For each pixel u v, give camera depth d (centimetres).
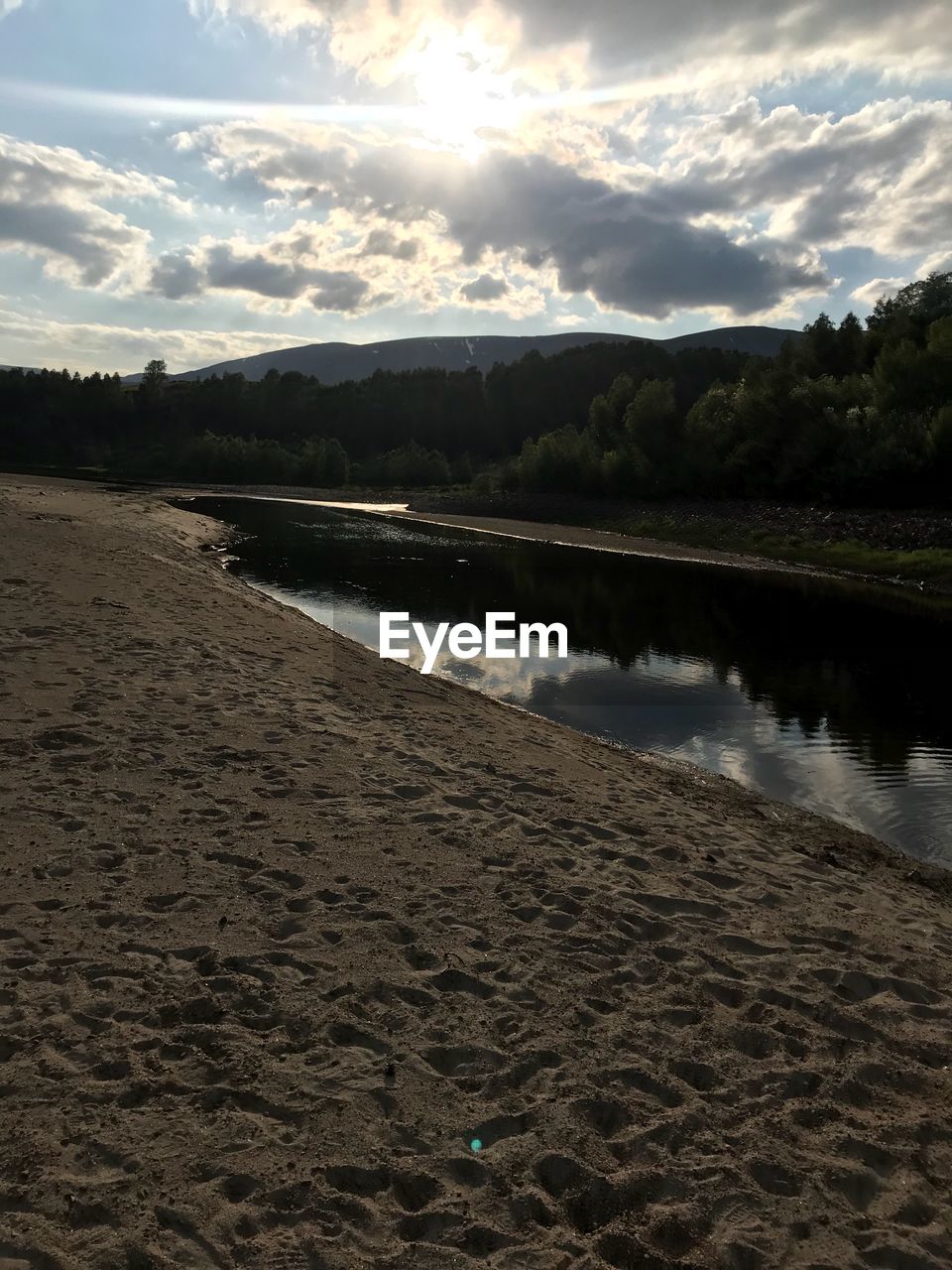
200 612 1292
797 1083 369
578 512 4384
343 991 403
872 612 2034
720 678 1345
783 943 496
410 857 552
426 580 2300
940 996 455
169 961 412
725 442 4012
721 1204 300
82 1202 271
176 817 573
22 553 1543
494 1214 286
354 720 854
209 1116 316
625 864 584
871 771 923
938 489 3238
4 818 543
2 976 388
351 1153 306
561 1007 409
